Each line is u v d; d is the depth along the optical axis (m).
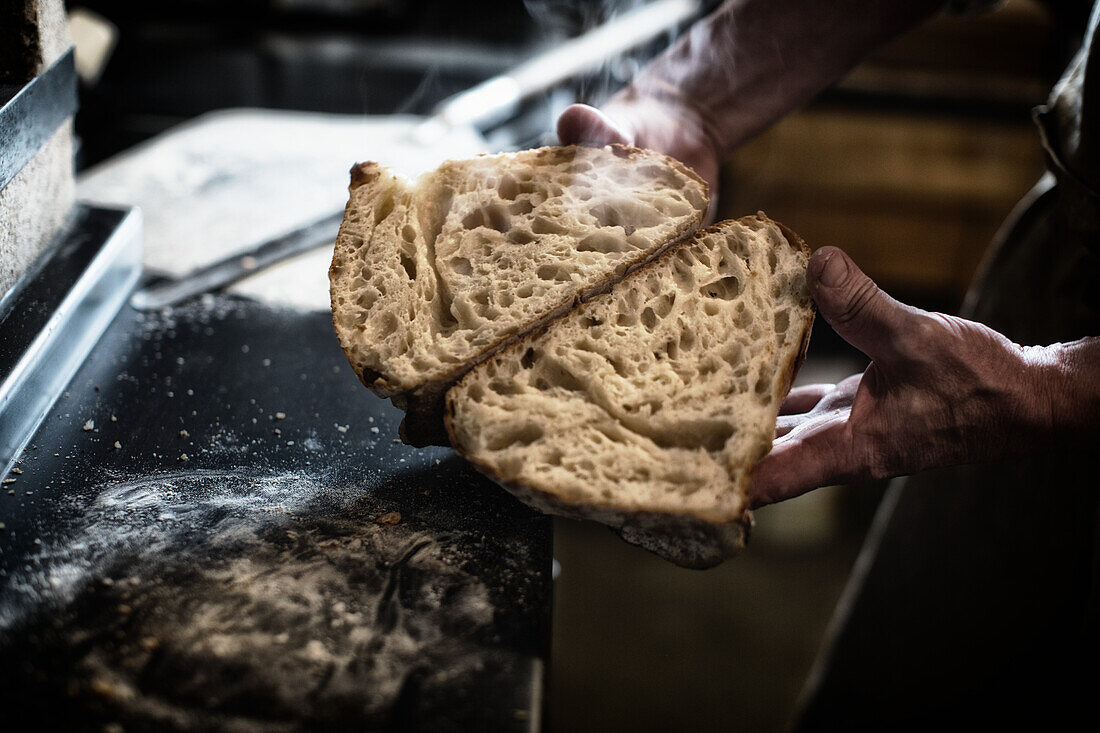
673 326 0.80
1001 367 0.82
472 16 1.87
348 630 0.72
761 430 0.77
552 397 0.78
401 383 0.78
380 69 1.74
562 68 1.39
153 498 0.80
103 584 0.73
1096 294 1.00
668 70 1.07
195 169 1.27
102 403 0.89
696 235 0.84
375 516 0.80
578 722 1.54
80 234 0.99
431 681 0.69
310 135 1.37
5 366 0.83
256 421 0.89
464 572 0.76
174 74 1.73
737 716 1.57
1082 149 0.95
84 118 1.39
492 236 0.84
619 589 1.80
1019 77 1.79
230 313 1.02
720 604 1.77
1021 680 1.18
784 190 1.97
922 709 1.26
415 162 1.30
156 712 0.66
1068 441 0.85
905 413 0.83
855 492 1.95
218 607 0.72
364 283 0.83
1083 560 1.08
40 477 0.81
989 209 1.92
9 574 0.74
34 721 0.65
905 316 0.80
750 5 1.06
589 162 0.86
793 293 0.82
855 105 1.84
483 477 0.85
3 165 0.83
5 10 0.86
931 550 1.20
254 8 1.78
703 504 0.74
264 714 0.67
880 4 1.04
